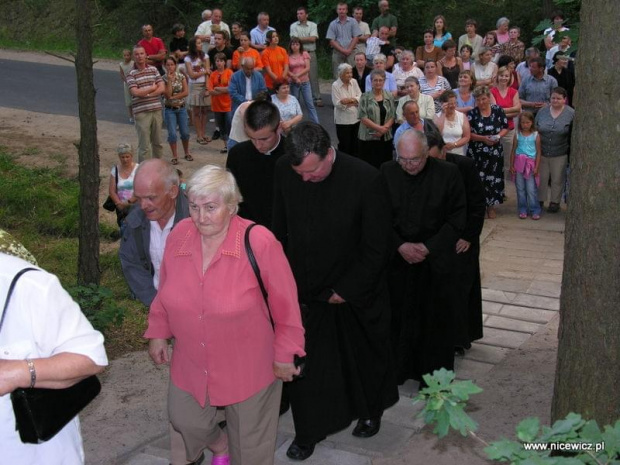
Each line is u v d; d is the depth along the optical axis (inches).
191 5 924.6
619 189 122.3
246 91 474.0
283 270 135.0
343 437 181.0
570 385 130.9
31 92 672.4
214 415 144.3
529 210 410.9
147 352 235.1
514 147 403.5
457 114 385.7
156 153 463.2
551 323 257.4
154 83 446.3
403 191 193.3
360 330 172.6
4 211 395.2
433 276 193.2
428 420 91.7
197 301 132.0
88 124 251.6
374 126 414.9
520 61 554.9
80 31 244.8
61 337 96.6
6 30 1000.2
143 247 167.0
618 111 121.0
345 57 634.2
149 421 189.9
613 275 124.7
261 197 200.2
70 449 104.1
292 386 169.9
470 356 231.5
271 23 875.4
